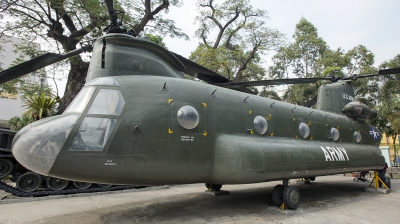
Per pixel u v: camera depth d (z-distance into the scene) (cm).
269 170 583
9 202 798
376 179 984
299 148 693
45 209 686
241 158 548
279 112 753
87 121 473
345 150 849
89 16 1623
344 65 2553
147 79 555
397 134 2116
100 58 575
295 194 648
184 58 695
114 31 598
